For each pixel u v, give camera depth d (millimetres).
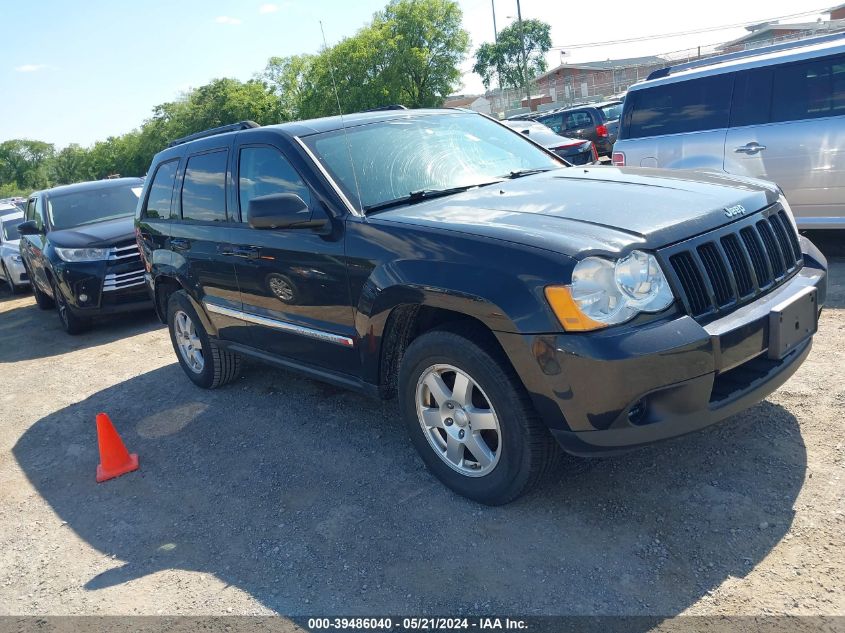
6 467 4840
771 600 2455
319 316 3854
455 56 52969
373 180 3797
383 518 3350
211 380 5473
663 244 2814
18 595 3250
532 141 4742
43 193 10016
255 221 3590
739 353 2818
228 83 70125
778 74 6543
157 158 5734
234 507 3715
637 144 7578
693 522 2938
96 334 8883
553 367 2719
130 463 4438
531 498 3281
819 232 7625
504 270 2826
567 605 2588
